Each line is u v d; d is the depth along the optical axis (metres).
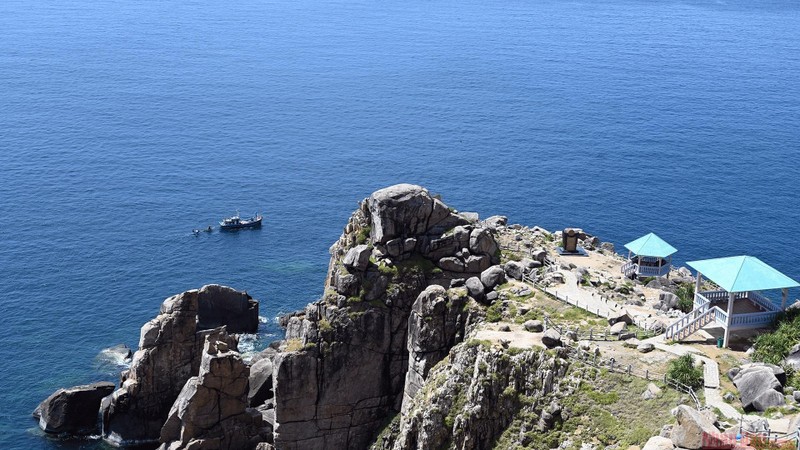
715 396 69.94
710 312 80.69
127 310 150.75
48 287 159.75
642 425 70.44
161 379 114.25
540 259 99.31
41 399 122.00
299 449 92.19
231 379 102.25
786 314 78.94
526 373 78.06
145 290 159.75
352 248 94.06
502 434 77.88
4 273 165.62
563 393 75.81
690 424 59.59
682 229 191.25
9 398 122.19
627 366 75.88
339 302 91.88
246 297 140.00
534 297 90.25
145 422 113.81
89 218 199.75
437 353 88.31
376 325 91.94
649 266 101.00
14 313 148.38
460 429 79.25
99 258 175.00
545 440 74.81
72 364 131.50
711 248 180.25
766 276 78.44
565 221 197.00
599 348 78.69
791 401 67.00
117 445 112.50
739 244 182.62
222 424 102.81
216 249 181.50
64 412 114.12
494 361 79.00
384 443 91.19
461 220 96.19
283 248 183.25
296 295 158.50
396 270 92.94
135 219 199.88
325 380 91.44
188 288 161.00
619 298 92.44
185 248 181.88
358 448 93.12
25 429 115.12
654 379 73.69
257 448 100.06
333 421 92.31
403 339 92.62
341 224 199.12
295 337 95.19
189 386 104.19
